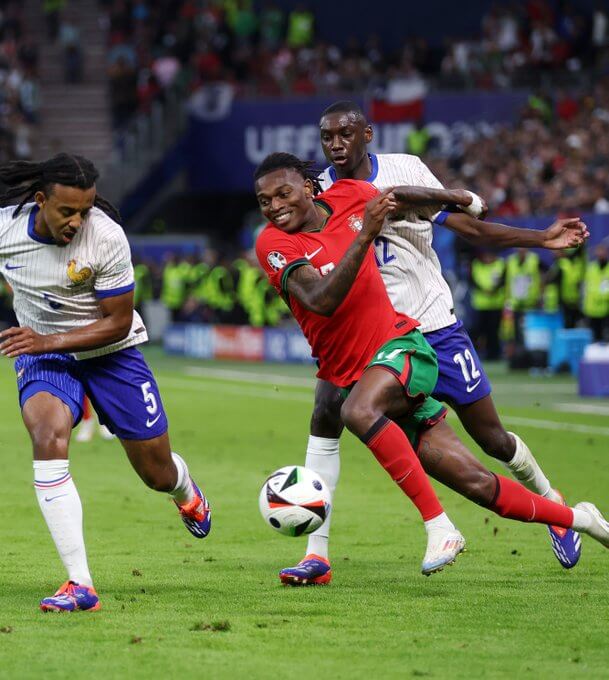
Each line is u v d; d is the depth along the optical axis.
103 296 21.22
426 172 24.34
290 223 21.38
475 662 17.34
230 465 42.47
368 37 120.06
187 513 24.64
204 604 21.23
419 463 20.94
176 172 112.81
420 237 23.92
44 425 20.86
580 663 17.36
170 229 114.56
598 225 83.25
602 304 76.81
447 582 23.44
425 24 118.56
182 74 115.50
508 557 26.34
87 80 123.38
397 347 21.42
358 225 21.78
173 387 72.50
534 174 92.88
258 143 110.12
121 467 42.03
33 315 21.98
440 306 24.17
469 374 24.17
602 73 102.38
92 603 20.64
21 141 117.88
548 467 40.78
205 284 96.69
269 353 90.75
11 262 21.42
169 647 18.08
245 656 17.61
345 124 23.48
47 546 27.83
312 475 21.56
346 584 23.20
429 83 106.88
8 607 20.95
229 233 116.88
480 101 102.62
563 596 22.02
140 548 27.80
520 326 82.06
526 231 23.45
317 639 18.66
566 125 97.44
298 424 54.91
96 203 22.23
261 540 29.00
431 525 20.97
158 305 106.38
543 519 22.09
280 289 21.64
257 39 120.69
